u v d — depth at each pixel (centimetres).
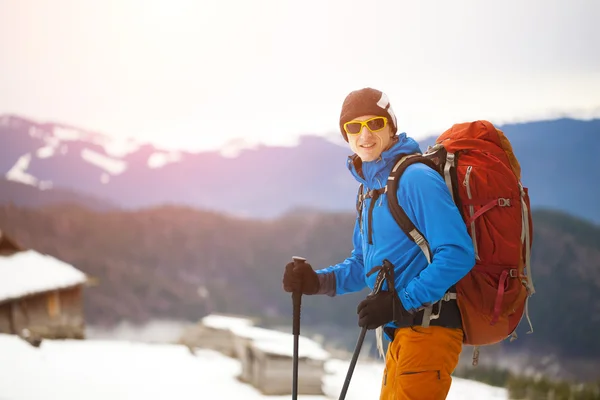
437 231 223
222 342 1045
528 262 243
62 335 1580
